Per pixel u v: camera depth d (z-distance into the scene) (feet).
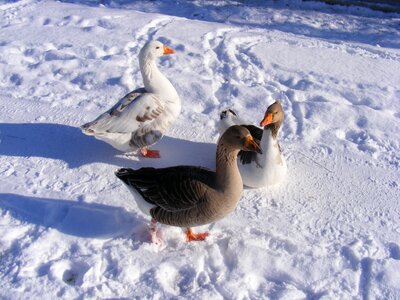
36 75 9.62
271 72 10.02
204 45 11.03
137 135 7.00
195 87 9.21
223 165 5.26
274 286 5.26
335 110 8.61
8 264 5.36
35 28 11.81
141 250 5.63
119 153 7.54
